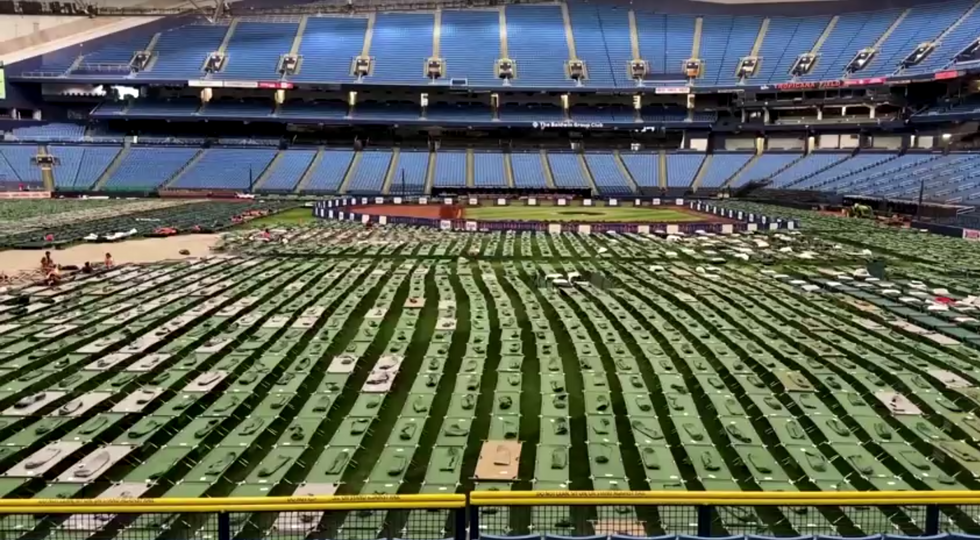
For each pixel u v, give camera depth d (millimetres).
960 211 72375
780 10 126125
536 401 22734
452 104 123188
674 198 102250
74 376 24422
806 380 24391
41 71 114375
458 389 23469
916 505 12398
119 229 65625
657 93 117750
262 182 107562
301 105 120750
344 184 107500
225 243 58562
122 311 33938
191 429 20391
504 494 12398
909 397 23234
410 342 29094
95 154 111562
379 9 133875
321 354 27156
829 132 113125
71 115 122188
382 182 108000
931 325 32125
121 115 115000
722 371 25609
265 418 21297
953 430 20734
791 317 33844
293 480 17688
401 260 51594
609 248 58312
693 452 19000
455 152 116562
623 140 124250
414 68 120000
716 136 121000
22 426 20766
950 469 18375
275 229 68000
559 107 122750
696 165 113812
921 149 101188
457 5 134375
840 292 40031
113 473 17812
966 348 28891
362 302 36406
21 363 26297
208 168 110188
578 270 47438
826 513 13898
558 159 115438
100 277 42875
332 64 120250
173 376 24391
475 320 32500
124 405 21688
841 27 119312
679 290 40500
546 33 128125
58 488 16812
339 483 17281
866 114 112000
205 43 123312
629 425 20828
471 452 19125
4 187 102562
